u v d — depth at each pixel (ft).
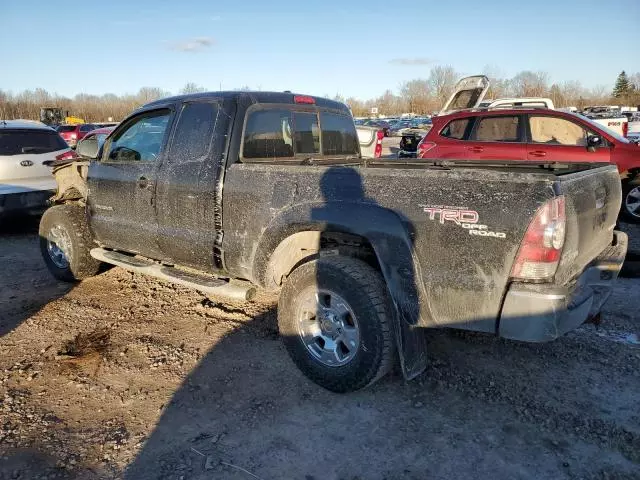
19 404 11.10
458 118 29.19
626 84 264.52
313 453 9.52
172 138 14.30
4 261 22.12
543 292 8.75
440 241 9.61
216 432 10.14
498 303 9.23
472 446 9.62
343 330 10.99
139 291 17.99
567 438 9.80
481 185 9.25
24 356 13.28
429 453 9.46
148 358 13.07
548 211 8.66
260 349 13.52
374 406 10.94
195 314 15.87
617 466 9.05
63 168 19.31
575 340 13.71
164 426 10.33
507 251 8.98
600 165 12.27
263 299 17.04
